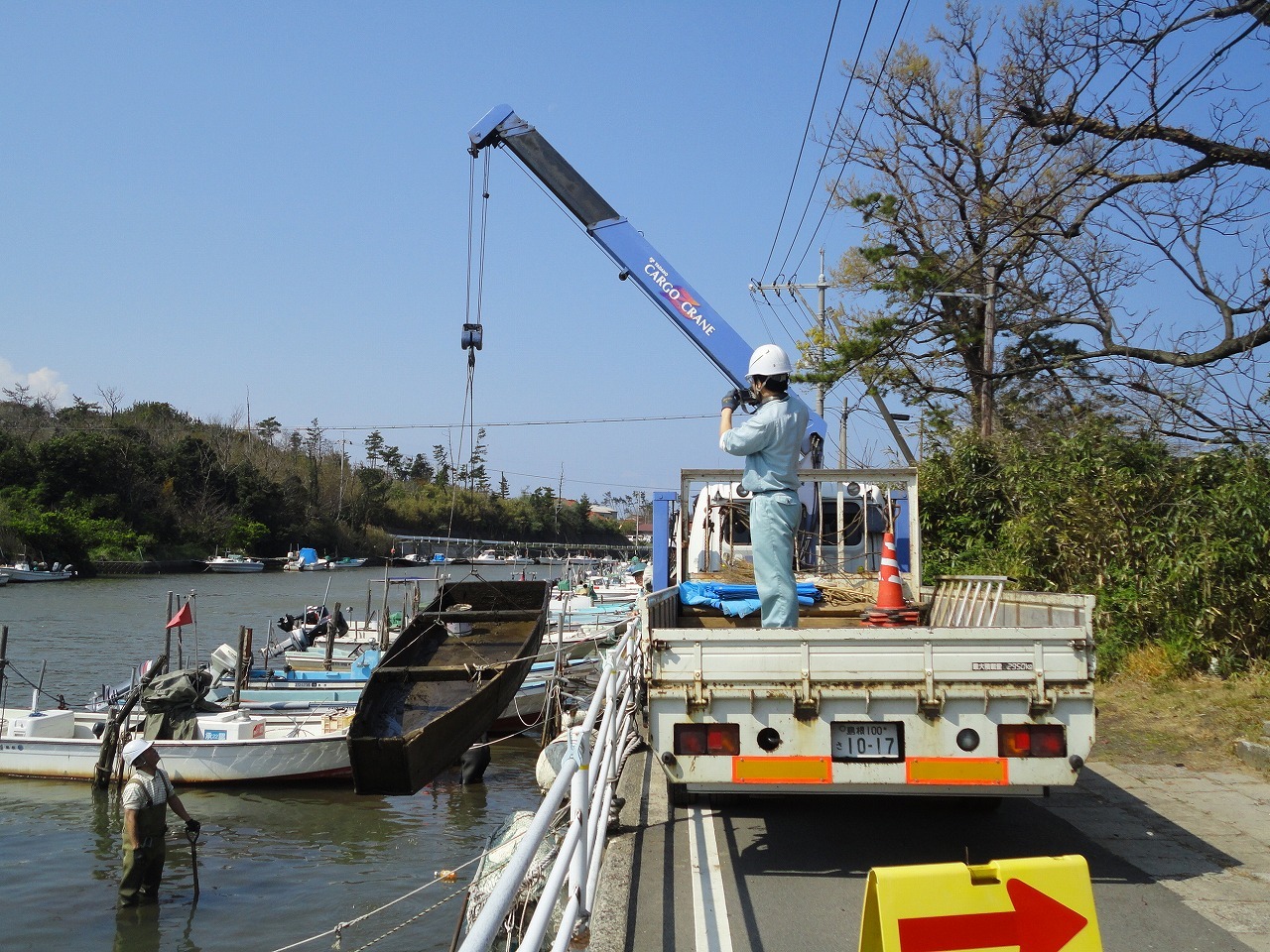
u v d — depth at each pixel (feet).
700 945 15.55
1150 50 38.40
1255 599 35.24
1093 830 21.98
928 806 23.84
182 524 239.91
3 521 196.54
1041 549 47.11
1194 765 28.09
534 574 209.15
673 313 52.39
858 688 17.53
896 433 74.38
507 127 55.47
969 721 17.48
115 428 262.67
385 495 313.32
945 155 75.25
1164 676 36.65
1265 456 41.81
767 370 21.94
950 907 11.82
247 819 49.26
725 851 20.34
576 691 71.36
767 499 21.62
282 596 163.22
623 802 23.71
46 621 119.85
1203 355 49.78
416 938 34.45
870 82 74.38
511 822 28.86
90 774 54.95
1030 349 70.59
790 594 21.42
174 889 39.73
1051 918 11.99
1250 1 38.91
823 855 20.11
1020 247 61.77
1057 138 48.03
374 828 47.93
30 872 41.55
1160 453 47.42
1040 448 56.95
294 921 36.42
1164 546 39.29
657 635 17.92
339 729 57.93
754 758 17.63
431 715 34.71
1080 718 17.34
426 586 190.08
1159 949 15.47
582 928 15.35
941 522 55.98
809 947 15.46
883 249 66.85
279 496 270.87
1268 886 18.43
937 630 17.61
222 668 73.26
